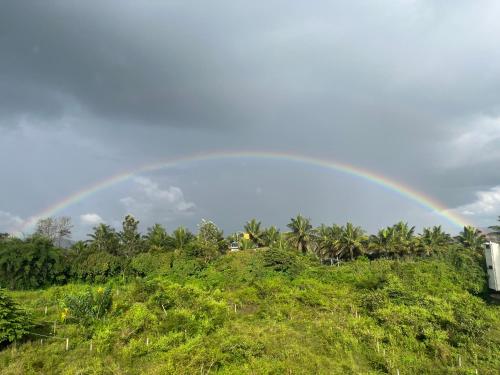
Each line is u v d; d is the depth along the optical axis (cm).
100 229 6216
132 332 2319
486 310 2972
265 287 3481
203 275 4406
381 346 2288
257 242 7188
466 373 1984
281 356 2038
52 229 8250
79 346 2248
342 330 2431
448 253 4431
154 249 5662
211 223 6378
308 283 3712
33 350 2147
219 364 1939
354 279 3869
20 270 4269
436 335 2366
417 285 3619
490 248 3741
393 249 6512
